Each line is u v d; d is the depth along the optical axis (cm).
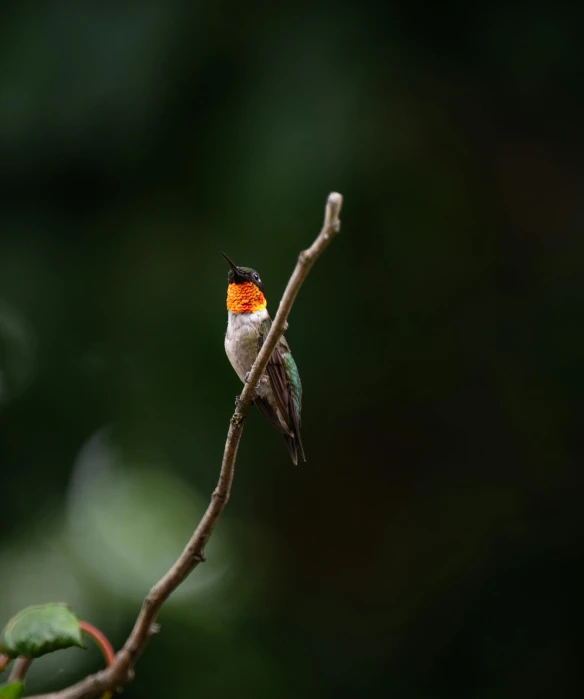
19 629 367
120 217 1167
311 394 1175
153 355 1119
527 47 1162
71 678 1092
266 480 1216
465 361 1220
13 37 1107
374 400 1214
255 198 1059
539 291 1224
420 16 1158
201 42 1106
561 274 1214
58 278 1138
